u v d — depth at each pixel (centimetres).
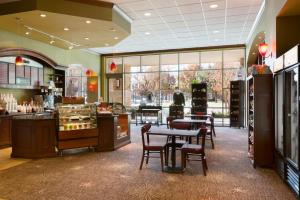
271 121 505
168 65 1298
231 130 1064
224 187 407
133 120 1359
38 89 931
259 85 510
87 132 655
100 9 637
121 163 554
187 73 1270
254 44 923
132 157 608
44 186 414
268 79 507
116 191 392
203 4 667
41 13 582
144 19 787
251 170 499
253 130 521
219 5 674
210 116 859
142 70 1344
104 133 677
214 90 1229
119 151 676
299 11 464
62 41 876
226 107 1213
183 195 375
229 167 520
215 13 737
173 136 509
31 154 596
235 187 407
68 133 630
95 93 1354
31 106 866
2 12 594
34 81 907
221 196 371
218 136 906
